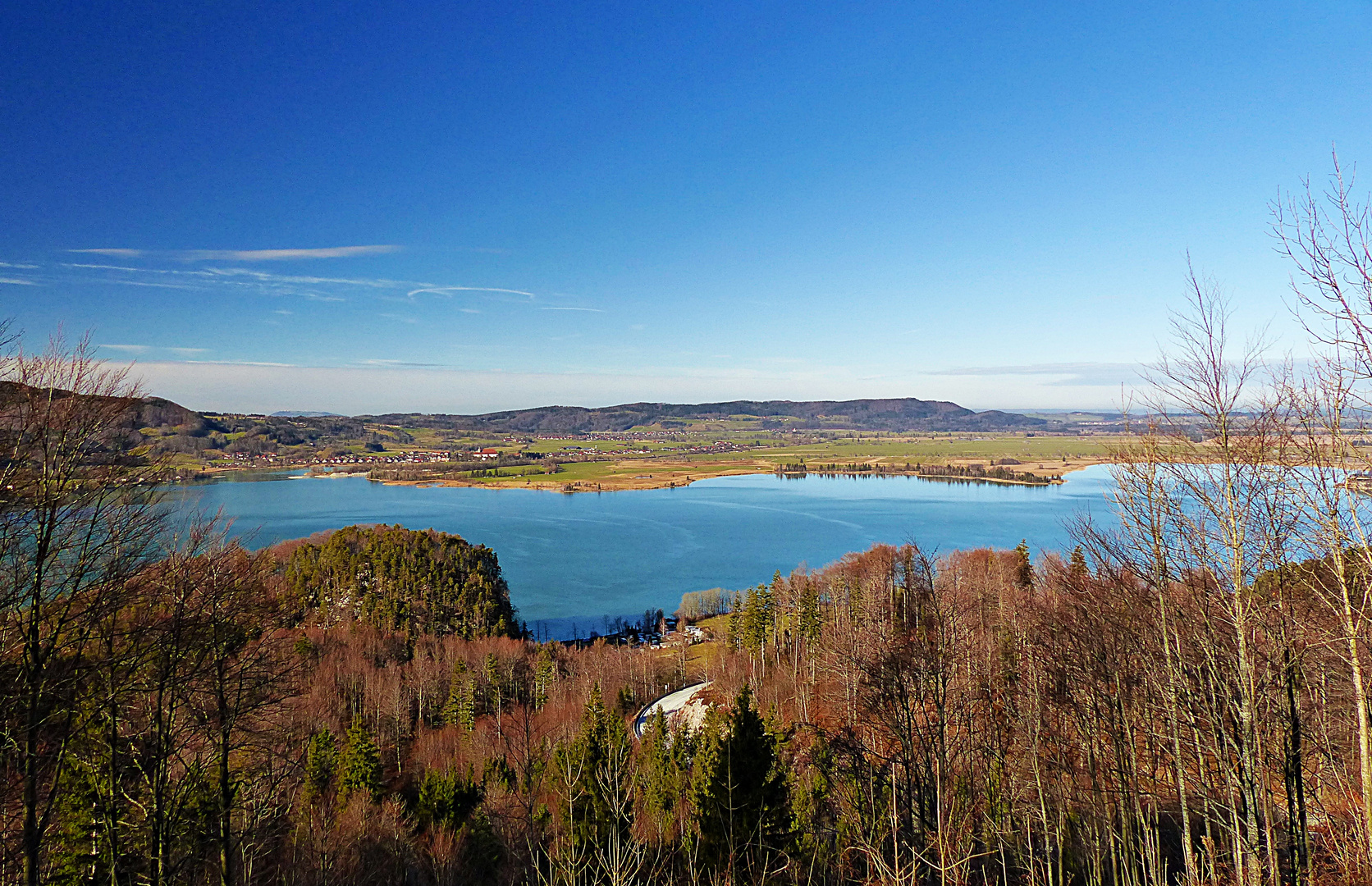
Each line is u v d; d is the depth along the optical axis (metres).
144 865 19.92
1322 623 14.30
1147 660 17.31
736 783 23.88
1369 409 12.15
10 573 15.79
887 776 24.30
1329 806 17.88
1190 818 21.41
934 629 26.42
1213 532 14.75
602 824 23.75
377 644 82.69
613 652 85.81
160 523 19.06
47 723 16.33
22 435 16.25
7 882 15.98
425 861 31.59
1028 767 23.86
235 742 22.30
